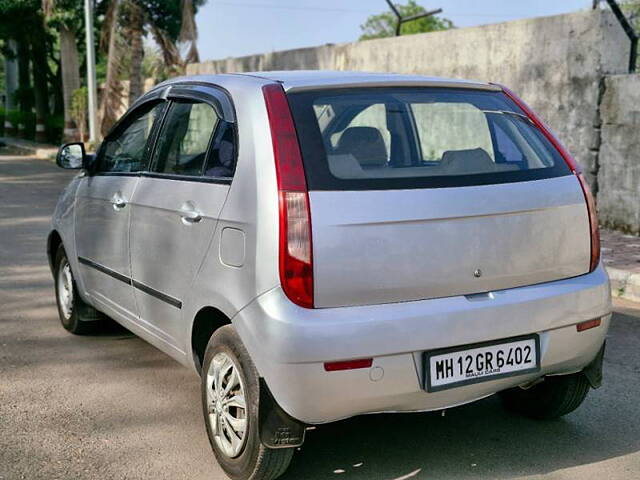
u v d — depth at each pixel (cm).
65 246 530
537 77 999
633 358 508
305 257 295
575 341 340
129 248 425
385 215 303
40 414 417
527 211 331
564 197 344
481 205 320
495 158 344
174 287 374
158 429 399
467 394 320
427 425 402
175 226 370
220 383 338
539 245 334
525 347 328
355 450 372
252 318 307
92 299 502
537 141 364
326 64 1416
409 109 354
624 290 676
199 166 365
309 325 291
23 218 1091
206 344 370
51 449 374
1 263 791
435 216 310
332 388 295
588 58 930
